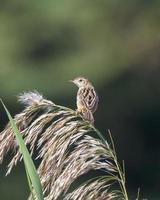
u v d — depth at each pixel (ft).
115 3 82.89
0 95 77.20
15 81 78.28
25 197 71.36
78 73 79.77
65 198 11.59
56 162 11.50
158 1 84.28
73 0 82.33
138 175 81.35
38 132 11.61
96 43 81.97
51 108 11.70
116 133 82.89
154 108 83.41
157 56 83.20
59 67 79.87
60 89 78.69
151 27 83.66
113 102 82.28
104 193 11.71
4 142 11.53
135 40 83.05
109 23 82.94
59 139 11.55
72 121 11.69
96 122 82.38
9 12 82.07
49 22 81.87
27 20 81.56
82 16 82.23
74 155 11.57
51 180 11.48
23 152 10.96
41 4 82.17
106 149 11.75
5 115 76.89
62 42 81.30
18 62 79.61
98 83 81.00
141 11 83.82
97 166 11.61
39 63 80.12
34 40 81.00
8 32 81.00
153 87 82.53
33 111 11.82
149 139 82.94
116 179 11.81
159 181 81.10
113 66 81.76
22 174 71.97
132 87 82.58
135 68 82.69
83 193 11.67
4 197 71.26
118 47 82.23
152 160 82.64
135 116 82.58
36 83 78.69
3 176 71.46
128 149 82.79
